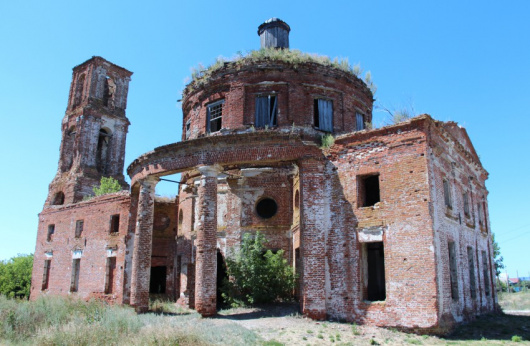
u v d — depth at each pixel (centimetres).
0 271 4878
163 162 2081
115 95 4750
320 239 1742
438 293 1479
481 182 2475
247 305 2022
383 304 1566
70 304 2178
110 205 3017
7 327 1587
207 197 1892
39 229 3612
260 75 2378
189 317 1764
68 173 4241
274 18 2906
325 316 1672
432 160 1630
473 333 1527
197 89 2570
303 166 1825
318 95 2395
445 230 1669
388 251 1594
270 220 2280
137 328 1484
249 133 1869
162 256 2902
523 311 2508
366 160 1719
